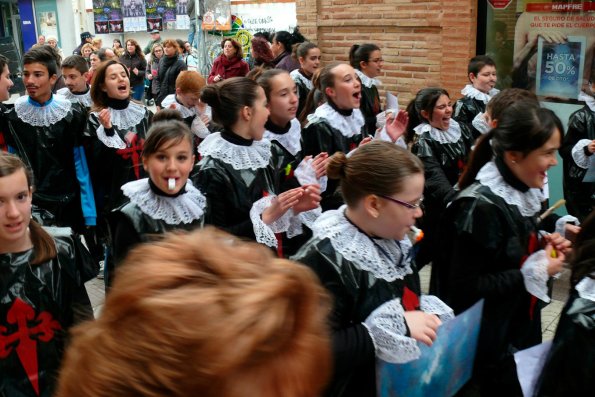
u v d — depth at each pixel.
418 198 2.27
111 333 0.76
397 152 2.29
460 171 5.01
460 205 2.80
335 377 2.24
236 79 3.69
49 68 5.18
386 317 2.23
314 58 7.30
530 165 2.72
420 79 7.96
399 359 2.21
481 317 2.69
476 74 6.31
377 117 5.73
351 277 2.27
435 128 4.96
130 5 22.34
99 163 5.26
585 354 2.17
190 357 0.72
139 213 3.10
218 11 15.23
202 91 3.70
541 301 3.01
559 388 2.24
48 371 2.62
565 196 5.68
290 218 3.59
